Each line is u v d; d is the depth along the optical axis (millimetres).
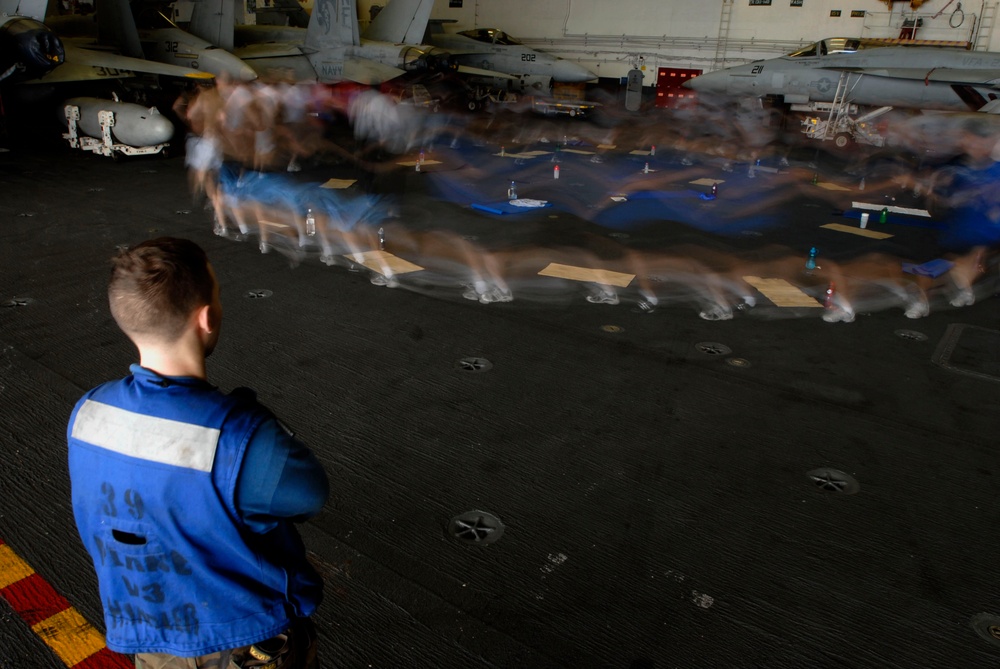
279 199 9984
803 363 5133
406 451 3824
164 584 1304
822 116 20641
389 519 3254
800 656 2539
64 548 2994
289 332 5387
